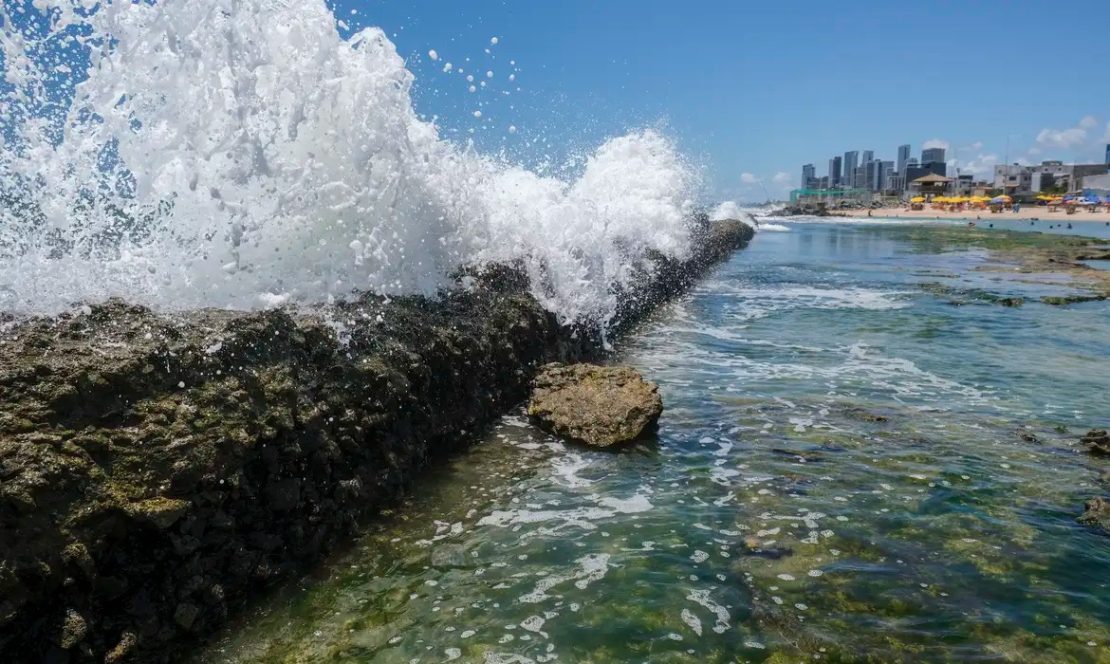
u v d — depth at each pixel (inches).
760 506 162.4
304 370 142.9
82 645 96.7
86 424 105.9
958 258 832.9
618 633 117.4
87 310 126.2
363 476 152.3
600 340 317.1
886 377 277.9
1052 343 345.7
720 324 397.4
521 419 218.8
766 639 115.9
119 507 101.7
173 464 110.1
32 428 100.0
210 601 114.2
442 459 186.5
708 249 746.8
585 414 205.8
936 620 121.0
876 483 175.0
